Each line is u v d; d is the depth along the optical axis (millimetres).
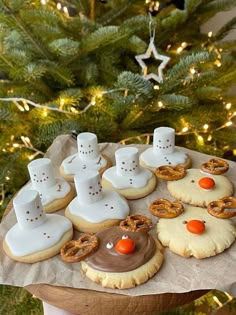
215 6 515
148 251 274
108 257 271
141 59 467
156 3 527
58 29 474
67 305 260
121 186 346
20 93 481
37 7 493
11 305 405
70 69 493
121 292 256
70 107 472
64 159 394
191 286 254
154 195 347
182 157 380
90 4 520
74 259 275
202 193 332
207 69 521
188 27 541
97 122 476
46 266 279
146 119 499
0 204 470
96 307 255
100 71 507
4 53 445
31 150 492
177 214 308
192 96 494
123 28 478
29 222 295
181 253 278
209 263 272
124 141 489
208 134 533
